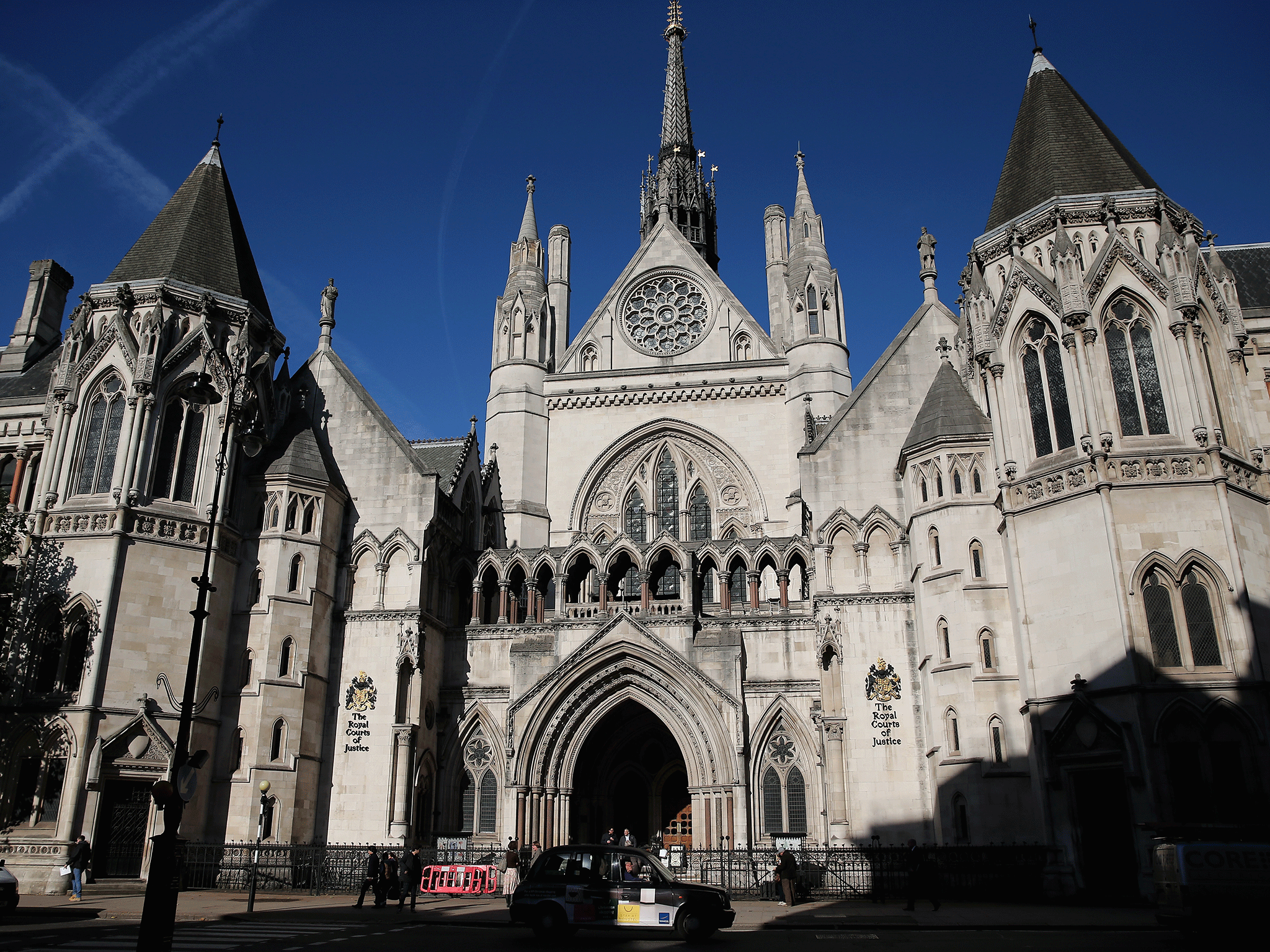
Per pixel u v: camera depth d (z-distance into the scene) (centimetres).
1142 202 4119
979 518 4316
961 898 3766
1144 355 3938
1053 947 2325
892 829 4381
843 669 4641
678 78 10119
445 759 5131
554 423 6638
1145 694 3459
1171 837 2458
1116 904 3422
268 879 4284
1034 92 4750
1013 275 4253
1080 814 3616
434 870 4394
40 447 5134
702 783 4709
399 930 2802
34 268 6125
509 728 4897
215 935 2556
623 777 5647
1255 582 3619
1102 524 3691
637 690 4947
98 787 4062
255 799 4403
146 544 4422
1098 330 3944
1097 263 4003
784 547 5144
